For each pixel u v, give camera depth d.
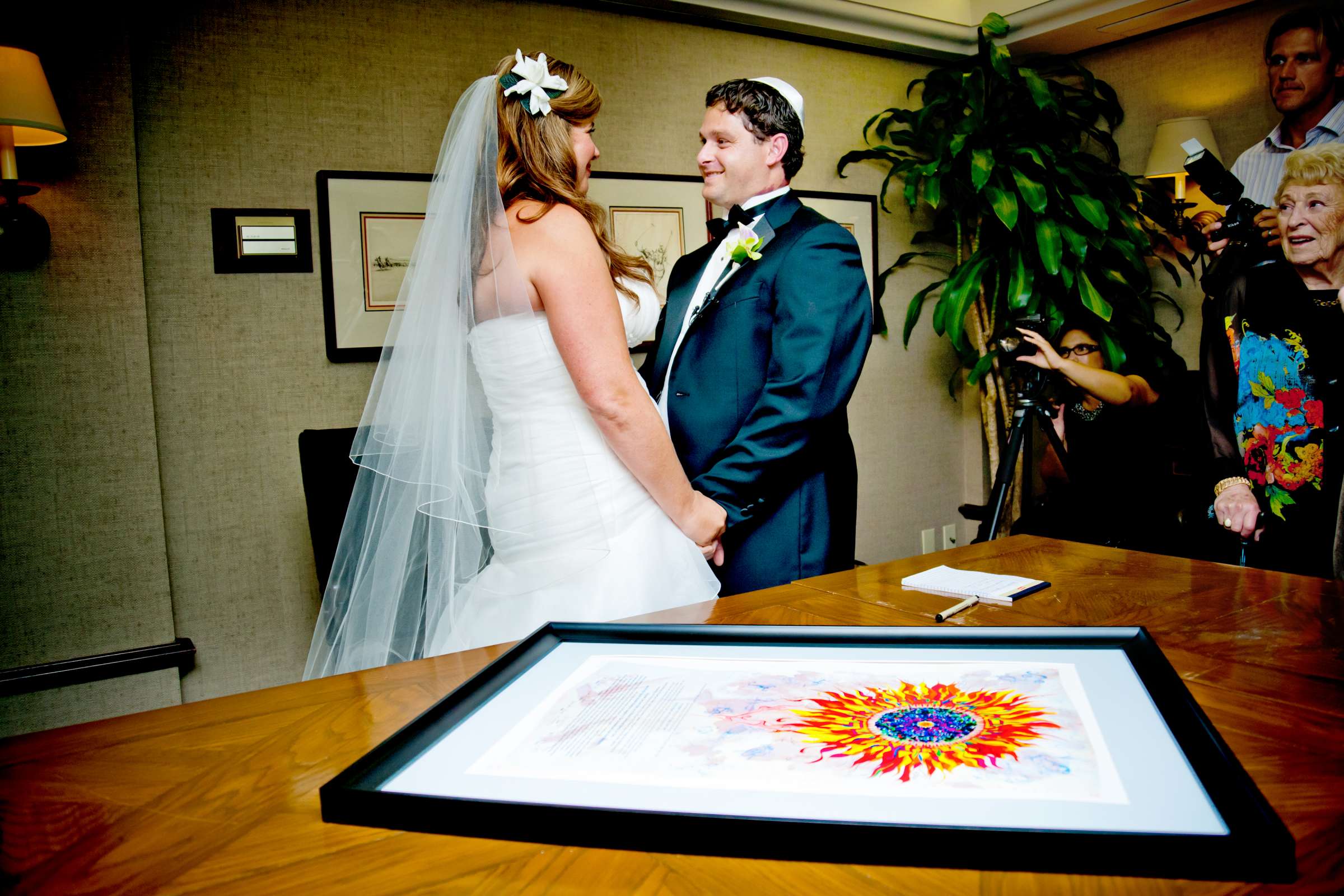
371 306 2.62
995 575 1.23
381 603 1.62
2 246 2.05
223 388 2.46
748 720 0.69
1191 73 3.37
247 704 0.85
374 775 0.61
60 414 2.19
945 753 0.61
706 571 1.66
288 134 2.50
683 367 2.08
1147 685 0.71
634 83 3.09
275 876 0.54
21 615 2.16
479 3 2.76
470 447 1.58
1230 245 3.04
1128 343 3.38
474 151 1.52
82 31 2.17
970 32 3.70
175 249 2.39
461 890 0.51
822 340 1.87
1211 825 0.50
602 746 0.65
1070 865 0.49
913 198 3.41
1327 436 2.76
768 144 2.08
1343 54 2.81
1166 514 3.16
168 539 2.41
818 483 2.04
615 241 3.05
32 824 0.63
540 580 1.52
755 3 3.17
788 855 0.52
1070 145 3.40
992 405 3.63
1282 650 0.89
